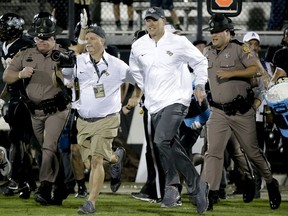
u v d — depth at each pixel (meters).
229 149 35.28
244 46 31.67
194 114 32.00
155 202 35.19
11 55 37.12
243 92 31.78
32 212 31.05
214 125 31.80
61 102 32.34
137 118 47.94
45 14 32.62
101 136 29.72
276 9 51.59
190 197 29.98
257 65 31.50
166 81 29.33
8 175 39.88
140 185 44.72
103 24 52.03
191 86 29.73
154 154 32.69
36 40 32.56
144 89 30.28
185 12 52.66
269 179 33.06
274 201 33.06
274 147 45.34
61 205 33.62
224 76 31.30
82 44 34.19
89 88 29.94
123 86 35.00
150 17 29.20
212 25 31.70
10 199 36.44
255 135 32.28
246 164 35.25
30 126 37.06
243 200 35.88
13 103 36.84
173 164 29.86
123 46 51.53
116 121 29.98
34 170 45.78
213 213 31.02
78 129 30.27
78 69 29.91
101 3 52.03
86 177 46.03
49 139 32.47
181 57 29.30
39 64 32.28
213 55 32.03
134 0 52.38
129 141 47.75
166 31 29.61
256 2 52.56
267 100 30.86
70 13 48.22
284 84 30.64
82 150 30.45
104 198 37.25
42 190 33.03
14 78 32.22
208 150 31.73
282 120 30.86
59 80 30.77
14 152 37.16
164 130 29.02
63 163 35.69
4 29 36.78
